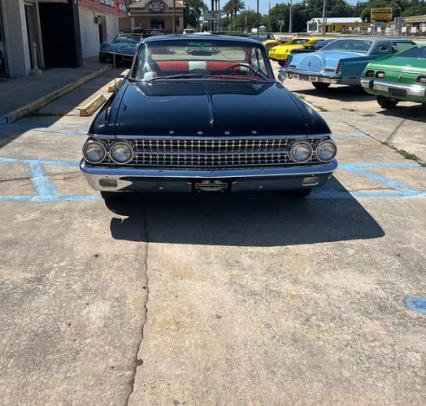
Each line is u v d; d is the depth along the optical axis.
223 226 4.38
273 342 2.85
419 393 2.49
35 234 4.12
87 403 2.37
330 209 4.84
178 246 3.98
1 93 11.73
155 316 3.06
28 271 3.54
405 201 5.12
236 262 3.75
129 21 63.78
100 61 22.41
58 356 2.68
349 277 3.57
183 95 4.51
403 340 2.89
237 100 4.39
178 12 63.75
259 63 5.61
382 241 4.15
